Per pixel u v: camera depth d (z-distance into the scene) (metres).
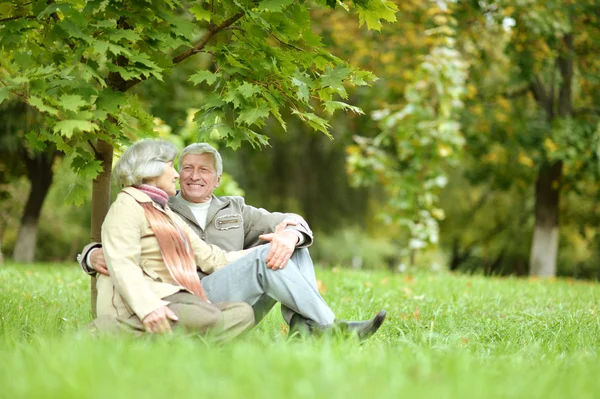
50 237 31.80
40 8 5.81
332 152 31.14
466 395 3.60
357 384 3.65
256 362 4.11
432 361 4.62
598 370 4.73
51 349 4.52
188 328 5.28
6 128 17.55
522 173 25.09
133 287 5.22
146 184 5.65
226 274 5.76
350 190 32.53
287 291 5.67
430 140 18.48
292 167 31.47
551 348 5.93
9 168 21.47
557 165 23.59
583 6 20.55
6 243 31.53
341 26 21.25
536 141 22.22
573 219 29.88
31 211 21.78
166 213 5.64
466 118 22.03
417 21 21.39
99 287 5.50
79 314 7.83
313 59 6.50
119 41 5.82
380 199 32.41
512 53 21.11
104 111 5.77
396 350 5.26
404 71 21.41
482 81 23.28
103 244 5.36
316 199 32.31
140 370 3.88
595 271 33.62
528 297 10.77
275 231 5.97
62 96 5.36
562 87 22.55
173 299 5.36
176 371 3.82
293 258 5.97
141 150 5.62
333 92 6.48
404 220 19.31
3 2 6.09
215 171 6.29
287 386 3.60
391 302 9.45
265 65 6.16
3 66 5.60
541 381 4.16
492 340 6.54
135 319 5.28
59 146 5.93
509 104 22.91
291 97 6.41
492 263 34.62
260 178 31.00
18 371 3.89
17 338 5.53
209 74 6.13
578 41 22.75
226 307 5.49
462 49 22.42
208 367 3.99
